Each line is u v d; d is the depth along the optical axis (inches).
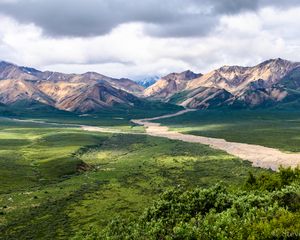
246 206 1485.0
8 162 6963.6
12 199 4493.1
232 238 1174.3
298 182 2162.9
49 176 5900.6
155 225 1444.4
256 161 7121.1
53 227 3474.4
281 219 1190.3
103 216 3769.7
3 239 3208.7
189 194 1790.1
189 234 1259.2
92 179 5625.0
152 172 6063.0
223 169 6259.8
